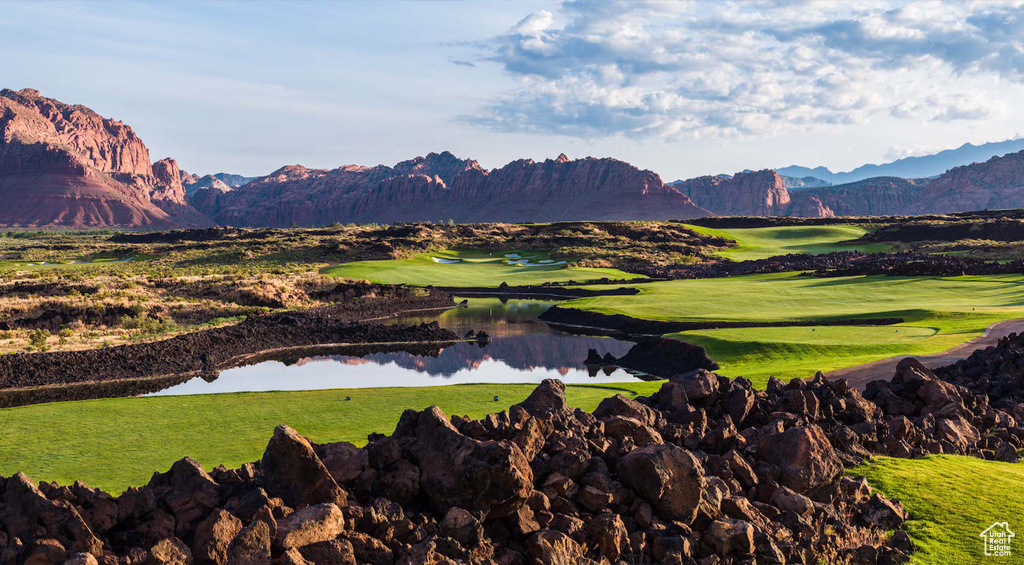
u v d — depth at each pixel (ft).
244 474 35.29
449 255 561.84
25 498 29.91
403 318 276.21
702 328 209.56
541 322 258.98
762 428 51.88
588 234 638.94
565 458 38.88
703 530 38.27
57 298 238.68
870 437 58.49
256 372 169.68
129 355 168.55
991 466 55.52
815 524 41.50
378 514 32.94
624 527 36.83
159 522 31.35
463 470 34.81
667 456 38.68
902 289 281.13
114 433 83.15
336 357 192.24
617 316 239.09
